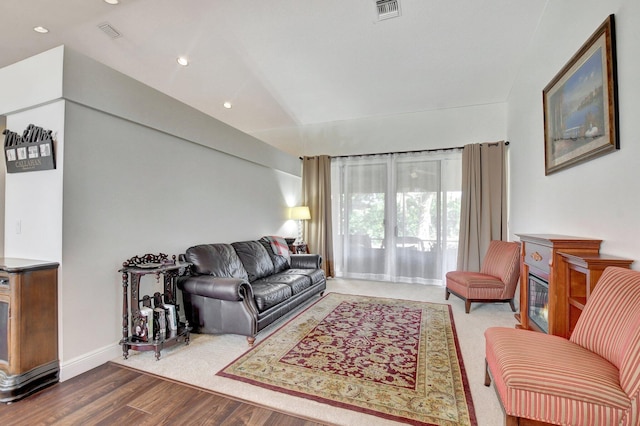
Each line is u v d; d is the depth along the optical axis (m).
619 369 1.37
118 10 2.97
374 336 2.94
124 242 2.64
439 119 5.19
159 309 2.59
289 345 2.73
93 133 2.39
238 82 4.45
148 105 2.84
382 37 3.39
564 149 2.57
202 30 3.29
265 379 2.16
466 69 3.99
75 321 2.25
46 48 3.53
